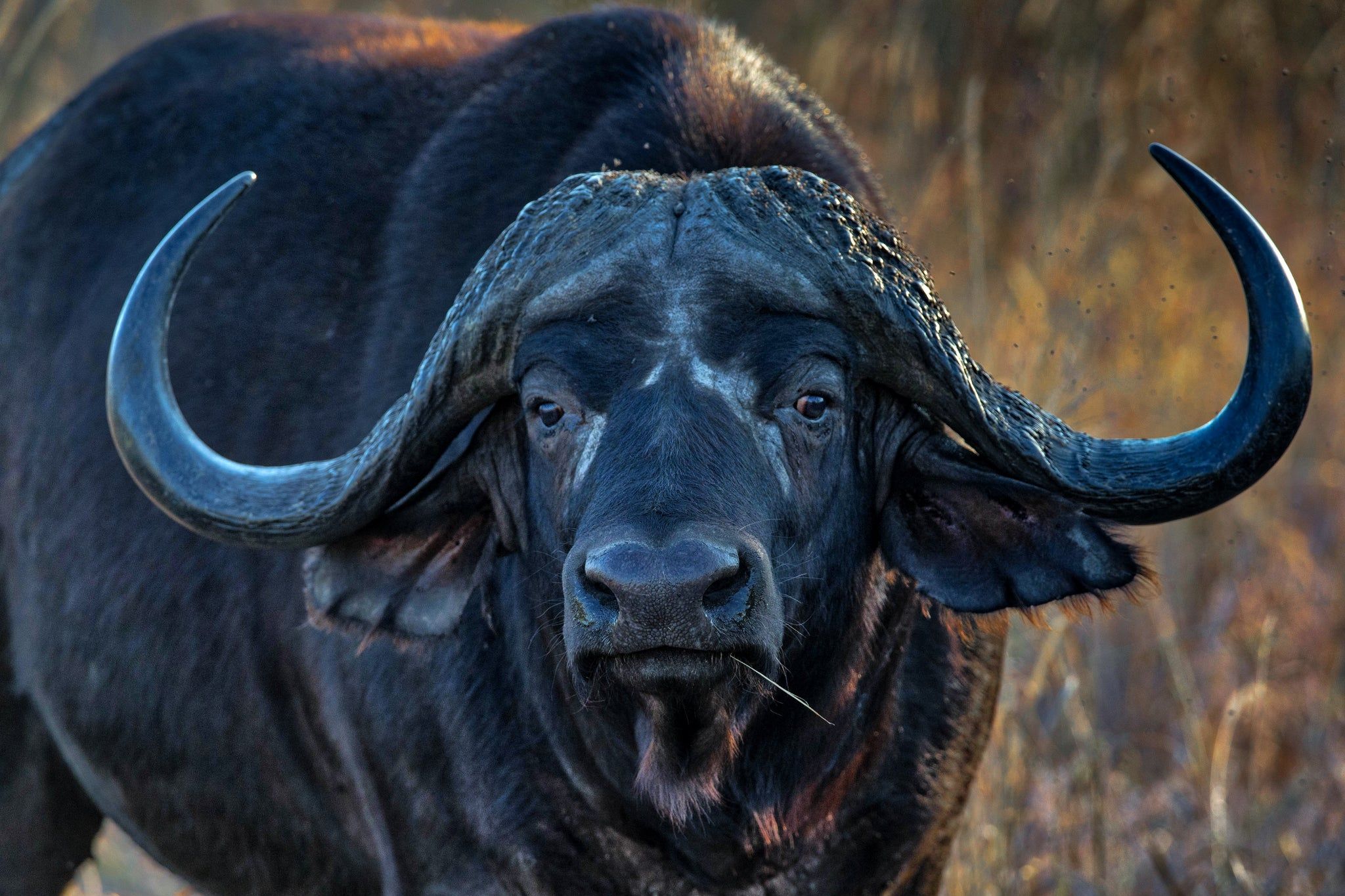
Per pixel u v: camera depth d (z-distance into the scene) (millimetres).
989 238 28250
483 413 12109
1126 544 11539
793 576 11148
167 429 11656
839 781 12516
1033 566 11883
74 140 16719
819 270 11047
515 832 12562
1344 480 24609
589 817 12516
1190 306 26250
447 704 12820
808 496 11141
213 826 15328
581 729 12211
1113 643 22406
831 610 11797
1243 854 18219
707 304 10820
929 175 28281
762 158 13117
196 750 15062
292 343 14664
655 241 10977
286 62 16359
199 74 16688
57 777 17062
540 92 14070
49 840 17266
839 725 12312
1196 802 18984
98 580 15438
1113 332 25094
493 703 12695
